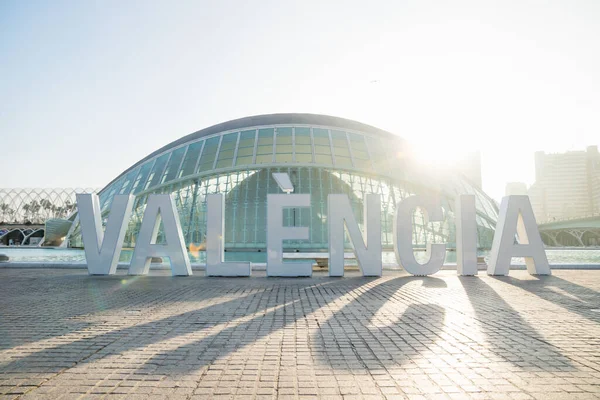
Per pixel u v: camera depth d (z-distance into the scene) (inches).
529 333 312.7
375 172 1529.3
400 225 748.0
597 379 213.5
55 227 2377.0
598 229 3708.2
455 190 1705.2
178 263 756.0
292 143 1595.7
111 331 316.8
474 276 749.3
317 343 282.8
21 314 387.5
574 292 541.3
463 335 306.2
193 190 1470.2
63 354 255.6
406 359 247.0
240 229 1355.8
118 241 776.3
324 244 1310.3
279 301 465.4
